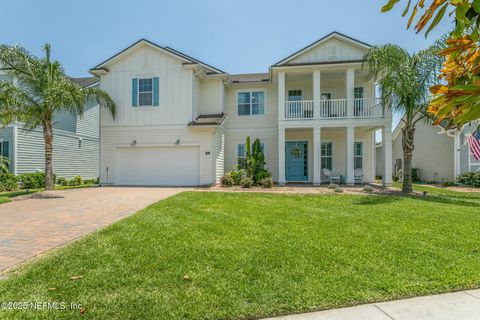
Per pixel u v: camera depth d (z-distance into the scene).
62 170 16.88
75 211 6.95
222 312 2.50
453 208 7.05
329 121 13.09
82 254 3.79
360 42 13.55
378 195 9.35
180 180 13.81
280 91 13.45
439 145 16.47
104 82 14.27
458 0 1.09
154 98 13.92
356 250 3.99
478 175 13.84
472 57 1.24
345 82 14.52
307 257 3.72
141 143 13.98
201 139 13.62
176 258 3.67
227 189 11.61
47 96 10.27
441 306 2.62
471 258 3.72
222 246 4.14
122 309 2.53
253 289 2.88
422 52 9.54
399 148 21.62
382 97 10.38
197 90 14.63
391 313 2.51
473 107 1.03
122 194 10.27
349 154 12.94
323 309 2.58
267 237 4.61
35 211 6.97
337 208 7.09
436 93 1.15
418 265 3.48
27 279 3.07
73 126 17.84
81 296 2.74
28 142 14.55
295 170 15.48
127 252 3.88
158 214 6.32
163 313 2.48
